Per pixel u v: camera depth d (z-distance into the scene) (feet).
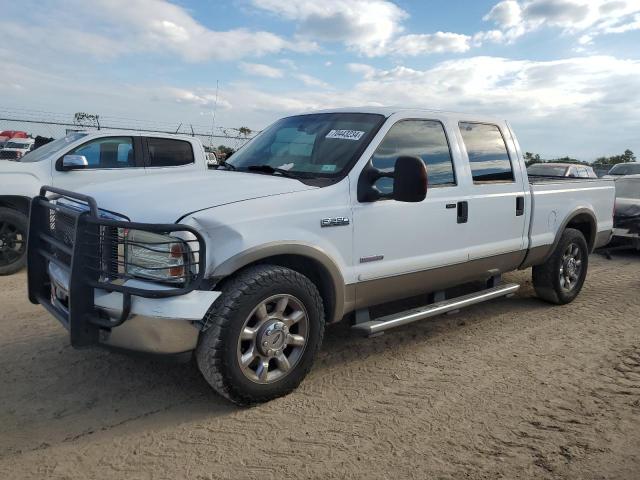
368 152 13.55
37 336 15.74
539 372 14.07
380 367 14.20
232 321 10.82
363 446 10.35
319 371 13.85
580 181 20.98
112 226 10.65
